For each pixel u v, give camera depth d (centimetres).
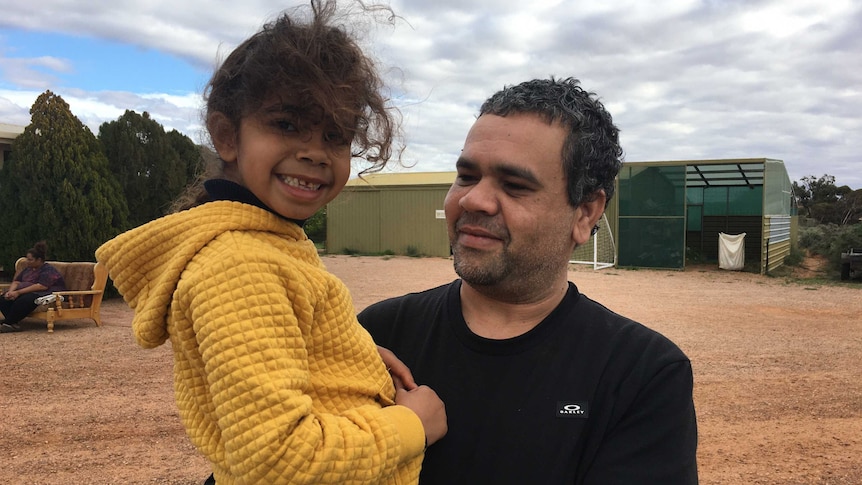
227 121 142
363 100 147
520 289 153
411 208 2394
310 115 135
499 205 147
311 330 134
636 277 1728
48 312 894
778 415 562
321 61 138
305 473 109
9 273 1185
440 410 146
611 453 140
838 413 568
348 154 147
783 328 982
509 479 142
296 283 128
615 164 160
